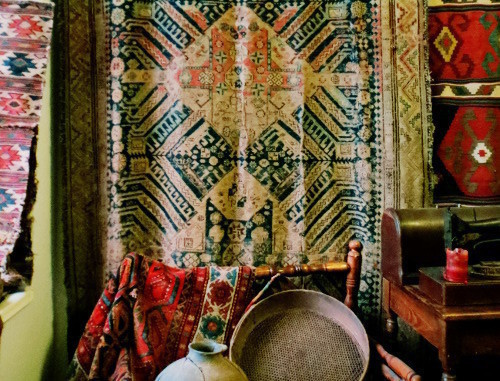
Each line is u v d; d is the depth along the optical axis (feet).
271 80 6.50
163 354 5.73
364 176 6.56
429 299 5.14
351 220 6.64
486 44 6.82
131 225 6.42
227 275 6.12
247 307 6.07
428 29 6.84
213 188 6.50
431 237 5.68
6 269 5.32
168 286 5.95
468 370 6.75
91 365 5.53
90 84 6.32
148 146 6.47
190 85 6.46
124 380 5.09
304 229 6.56
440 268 5.50
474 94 6.77
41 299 6.01
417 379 4.83
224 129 6.50
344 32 6.56
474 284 4.91
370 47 6.55
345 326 5.65
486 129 6.81
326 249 6.62
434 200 6.82
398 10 6.56
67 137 6.27
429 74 6.63
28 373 5.61
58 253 6.53
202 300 6.02
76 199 6.31
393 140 6.56
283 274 6.27
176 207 6.48
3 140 5.56
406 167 6.59
